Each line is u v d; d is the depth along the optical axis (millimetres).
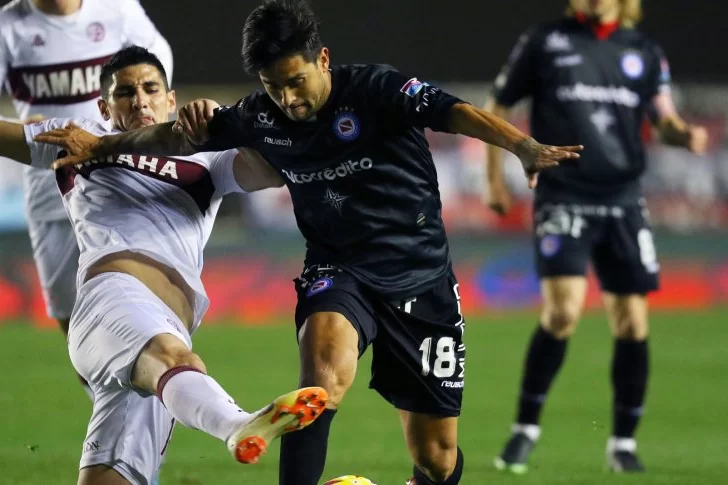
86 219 17875
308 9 16125
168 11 70562
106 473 16797
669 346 49281
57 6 23781
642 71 27875
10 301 60531
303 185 17219
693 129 28250
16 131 18297
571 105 27500
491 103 28734
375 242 17281
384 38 71562
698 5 71625
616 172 27172
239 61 71062
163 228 17844
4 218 61812
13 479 24000
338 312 16562
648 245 27266
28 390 38562
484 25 71500
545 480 24422
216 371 42625
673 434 30938
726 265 65125
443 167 65875
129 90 18328
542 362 26484
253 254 63812
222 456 27406
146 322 16047
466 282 64438
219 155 18500
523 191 65688
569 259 26797
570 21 28109
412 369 17688
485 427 32438
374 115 16484
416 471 18891
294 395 13539
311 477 15914
